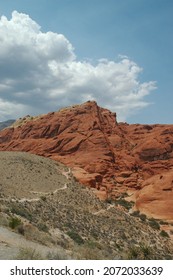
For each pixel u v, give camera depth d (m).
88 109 138.38
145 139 133.50
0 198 55.16
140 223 72.69
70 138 126.56
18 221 24.97
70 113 138.00
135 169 119.69
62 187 85.81
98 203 81.00
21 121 158.38
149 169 120.44
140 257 26.12
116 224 67.06
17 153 104.44
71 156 120.31
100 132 126.62
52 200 72.81
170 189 83.94
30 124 143.50
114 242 52.06
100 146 121.38
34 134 139.12
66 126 134.75
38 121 142.88
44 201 68.75
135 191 103.81
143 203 84.50
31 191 75.62
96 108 139.00
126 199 95.81
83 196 83.31
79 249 22.38
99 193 90.62
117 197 98.19
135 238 60.38
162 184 85.50
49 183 85.81
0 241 17.73
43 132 137.00
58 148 125.81
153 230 70.12
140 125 150.25
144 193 86.06
